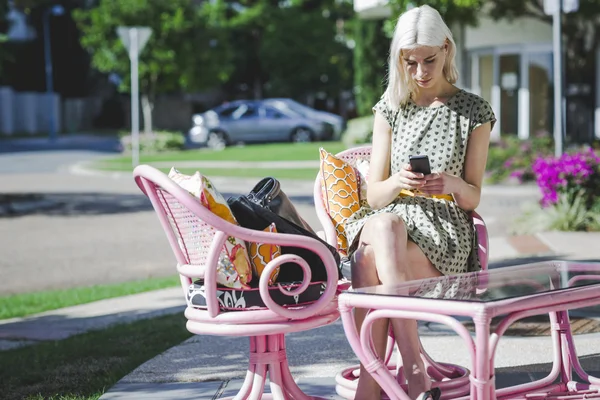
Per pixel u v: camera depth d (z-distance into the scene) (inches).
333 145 1059.9
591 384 152.8
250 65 1991.9
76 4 1897.1
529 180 631.8
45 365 200.4
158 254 393.7
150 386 173.6
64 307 283.7
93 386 177.9
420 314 111.9
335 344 207.5
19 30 1923.0
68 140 1620.3
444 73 152.1
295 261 128.3
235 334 128.8
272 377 139.3
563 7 430.9
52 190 690.8
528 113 844.6
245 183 729.6
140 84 1299.2
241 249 131.6
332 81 1898.4
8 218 525.3
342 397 158.6
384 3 759.7
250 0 1923.0
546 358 184.7
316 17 1862.7
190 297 136.0
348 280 146.5
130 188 706.8
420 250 140.3
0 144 1469.0
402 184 142.2
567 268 137.3
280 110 1205.7
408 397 119.9
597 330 208.2
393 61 150.3
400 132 153.0
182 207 132.7
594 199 414.3
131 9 1262.3
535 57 836.0
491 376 108.7
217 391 166.9
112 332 233.8
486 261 148.0
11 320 266.7
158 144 1163.3
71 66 1935.3
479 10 655.1
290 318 129.0
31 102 1831.9
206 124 1208.2
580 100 820.6
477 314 106.5
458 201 145.6
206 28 1322.6
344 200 163.2
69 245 422.6
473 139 149.7
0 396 175.3
